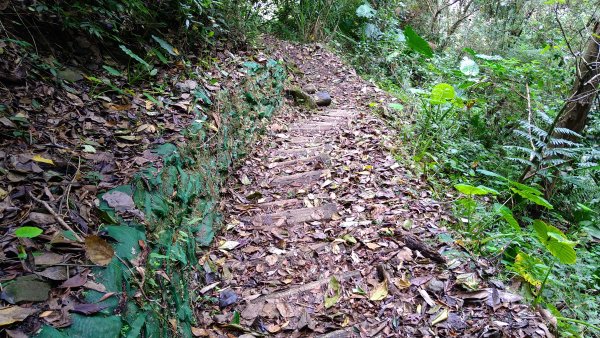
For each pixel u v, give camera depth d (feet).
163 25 10.73
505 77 15.78
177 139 7.95
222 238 8.16
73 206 5.24
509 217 7.65
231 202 9.43
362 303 6.23
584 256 9.69
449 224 8.36
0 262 4.12
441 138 13.24
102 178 6.05
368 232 7.80
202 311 6.30
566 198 12.93
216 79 11.44
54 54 8.39
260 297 6.63
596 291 8.42
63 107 7.43
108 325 3.99
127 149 7.13
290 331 5.97
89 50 9.20
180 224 6.88
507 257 8.47
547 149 10.70
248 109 12.33
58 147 6.39
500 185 12.32
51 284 4.10
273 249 7.77
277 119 14.37
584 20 17.39
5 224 4.61
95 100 8.12
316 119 14.93
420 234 7.55
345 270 6.98
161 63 10.69
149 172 6.57
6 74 7.08
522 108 15.08
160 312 5.02
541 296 6.78
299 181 10.25
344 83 18.92
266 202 9.52
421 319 5.76
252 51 15.56
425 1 30.55
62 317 3.79
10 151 5.83
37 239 4.53
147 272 5.06
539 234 6.63
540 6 23.54
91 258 4.49
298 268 7.24
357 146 11.84
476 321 5.62
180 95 9.70
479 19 27.53
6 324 3.48
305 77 18.69
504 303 5.90
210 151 9.19
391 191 9.29
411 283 6.35
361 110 15.62
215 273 7.14
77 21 8.79
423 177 10.52
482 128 15.08
